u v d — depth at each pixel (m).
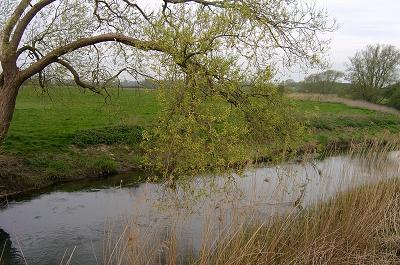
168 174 8.73
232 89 8.10
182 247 8.05
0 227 10.73
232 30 8.28
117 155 19.08
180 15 8.69
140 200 8.45
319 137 23.03
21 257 8.98
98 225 10.71
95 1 13.68
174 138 8.20
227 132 8.15
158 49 8.81
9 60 12.55
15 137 18.39
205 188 8.16
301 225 7.33
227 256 6.18
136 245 6.23
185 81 8.41
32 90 16.48
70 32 13.52
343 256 6.73
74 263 8.54
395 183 9.34
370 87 52.53
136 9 13.50
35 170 15.58
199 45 8.20
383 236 7.64
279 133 9.45
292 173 8.43
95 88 14.02
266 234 6.60
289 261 6.34
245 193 8.02
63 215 11.66
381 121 36.94
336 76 49.34
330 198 8.76
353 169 9.65
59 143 18.80
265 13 10.25
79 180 15.98
